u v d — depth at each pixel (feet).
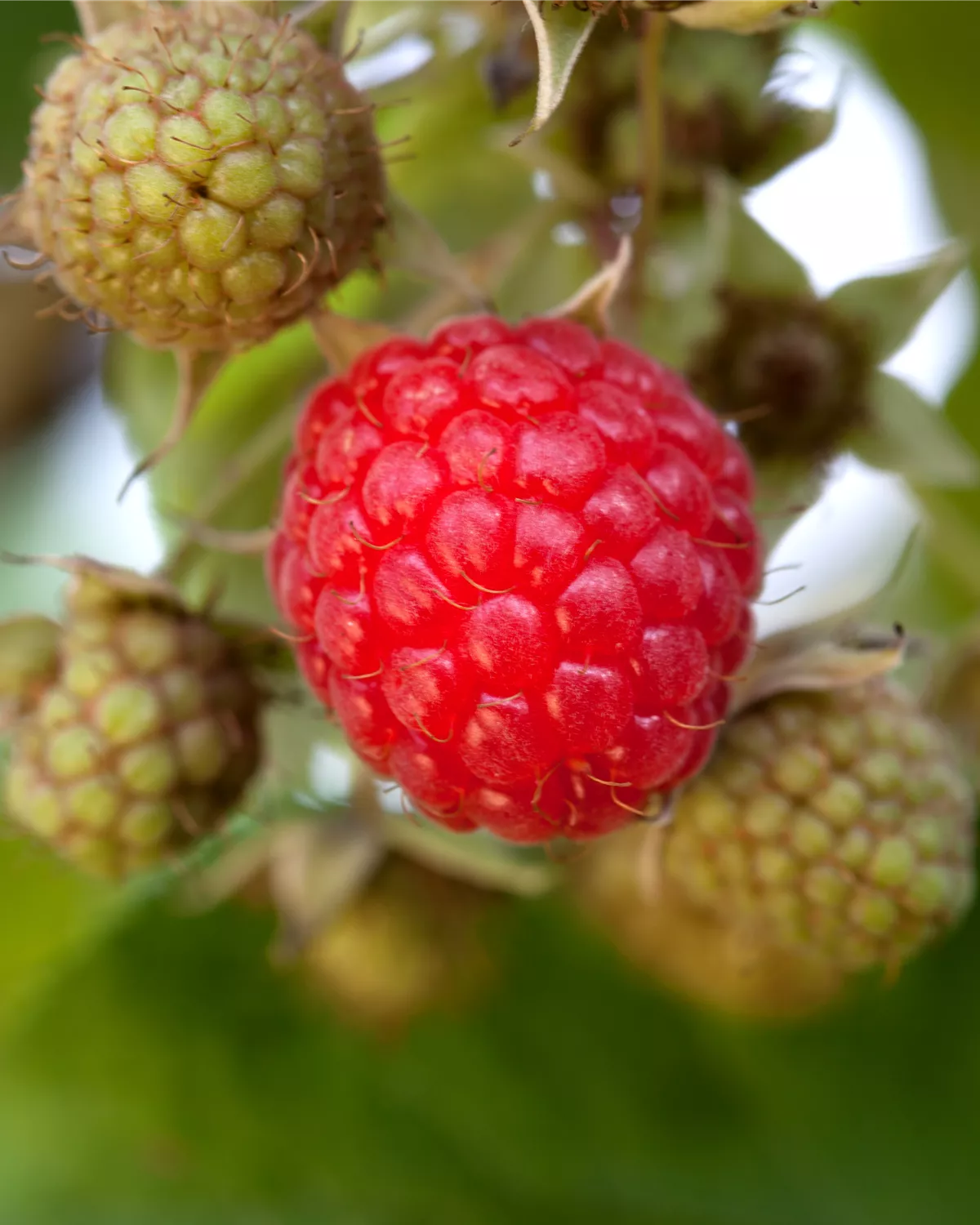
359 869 0.49
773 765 0.45
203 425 0.52
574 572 0.40
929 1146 0.53
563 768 0.41
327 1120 0.53
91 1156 0.53
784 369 0.47
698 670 0.41
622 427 0.41
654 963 0.52
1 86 0.54
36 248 0.44
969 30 0.53
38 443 0.58
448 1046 0.54
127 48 0.42
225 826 0.48
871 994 0.53
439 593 0.40
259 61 0.42
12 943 0.55
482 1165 0.53
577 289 0.50
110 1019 0.53
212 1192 0.53
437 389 0.41
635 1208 0.53
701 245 0.48
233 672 0.47
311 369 0.52
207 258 0.41
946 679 0.49
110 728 0.46
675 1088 0.54
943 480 0.48
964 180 0.54
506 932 0.54
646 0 0.40
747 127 0.47
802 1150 0.53
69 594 0.47
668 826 0.45
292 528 0.42
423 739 0.41
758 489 0.48
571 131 0.47
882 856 0.45
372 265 0.44
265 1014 0.54
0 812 0.51
